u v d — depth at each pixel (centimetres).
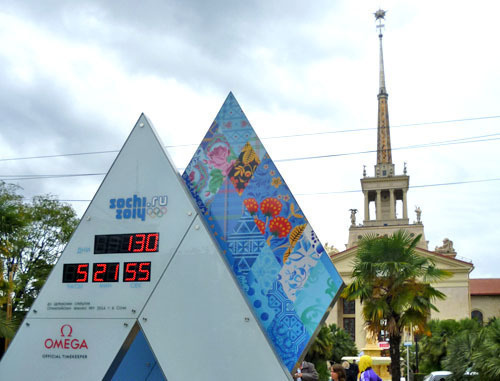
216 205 1178
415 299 2500
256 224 1155
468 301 6812
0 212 2264
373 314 2492
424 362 4128
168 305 1085
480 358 1836
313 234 1130
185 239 1111
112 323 1105
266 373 1016
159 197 1146
